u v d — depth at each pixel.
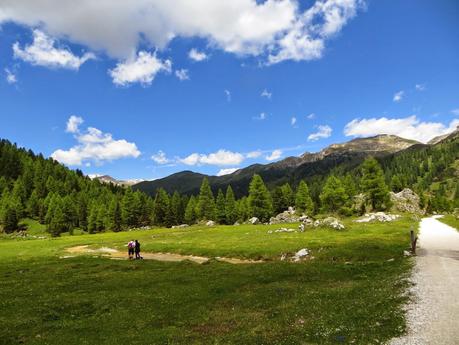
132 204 171.88
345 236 68.00
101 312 26.50
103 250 79.81
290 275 36.81
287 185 175.62
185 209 183.50
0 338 20.92
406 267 34.69
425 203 175.75
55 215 158.75
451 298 21.78
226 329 20.61
